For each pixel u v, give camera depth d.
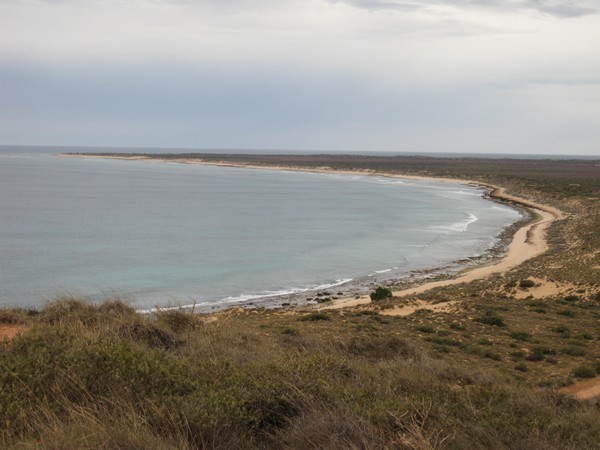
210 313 23.25
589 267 32.41
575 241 46.88
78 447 3.69
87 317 9.70
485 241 51.47
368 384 6.21
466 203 90.88
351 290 31.47
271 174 190.12
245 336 9.85
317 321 18.39
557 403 7.59
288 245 48.38
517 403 6.49
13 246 43.53
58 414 4.30
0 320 9.76
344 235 54.88
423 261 41.41
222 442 4.28
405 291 29.94
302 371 6.01
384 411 4.92
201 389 5.00
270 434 4.63
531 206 83.81
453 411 5.55
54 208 74.19
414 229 59.56
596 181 116.62
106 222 61.66
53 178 140.00
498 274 33.69
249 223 63.84
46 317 9.98
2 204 76.94
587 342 15.94
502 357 13.58
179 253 43.19
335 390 5.45
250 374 5.62
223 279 33.88
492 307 22.23
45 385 4.73
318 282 33.75
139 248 45.00
